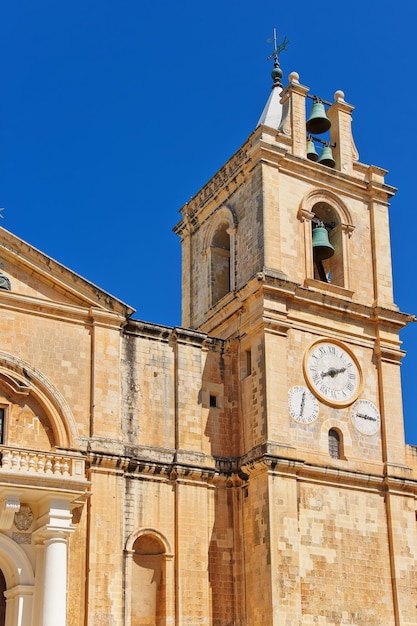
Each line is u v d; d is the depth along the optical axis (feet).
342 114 162.71
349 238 153.48
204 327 151.23
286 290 140.26
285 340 138.51
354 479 137.28
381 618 132.46
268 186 146.92
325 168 153.69
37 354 124.77
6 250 127.24
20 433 120.88
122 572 120.67
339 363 143.95
